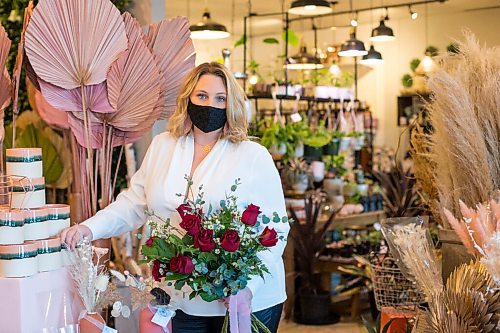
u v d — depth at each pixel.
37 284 2.71
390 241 2.76
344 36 11.66
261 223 2.80
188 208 2.61
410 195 5.27
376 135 11.23
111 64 3.72
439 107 2.73
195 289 2.56
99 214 3.08
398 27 11.02
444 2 9.54
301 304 6.38
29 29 3.56
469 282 2.18
